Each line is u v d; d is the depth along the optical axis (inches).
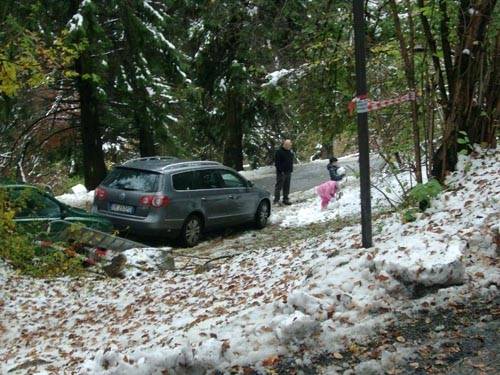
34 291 384.2
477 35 304.8
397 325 197.2
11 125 944.9
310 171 1098.7
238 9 693.3
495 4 300.4
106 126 925.2
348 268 230.1
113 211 556.1
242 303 255.0
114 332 275.9
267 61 667.4
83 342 273.6
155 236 552.1
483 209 263.0
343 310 205.5
